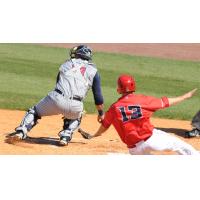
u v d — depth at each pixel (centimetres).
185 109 4750
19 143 3153
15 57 6059
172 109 4712
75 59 3178
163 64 6316
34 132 3569
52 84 5169
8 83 5084
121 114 2603
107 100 4784
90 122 4081
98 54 6512
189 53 6944
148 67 6134
